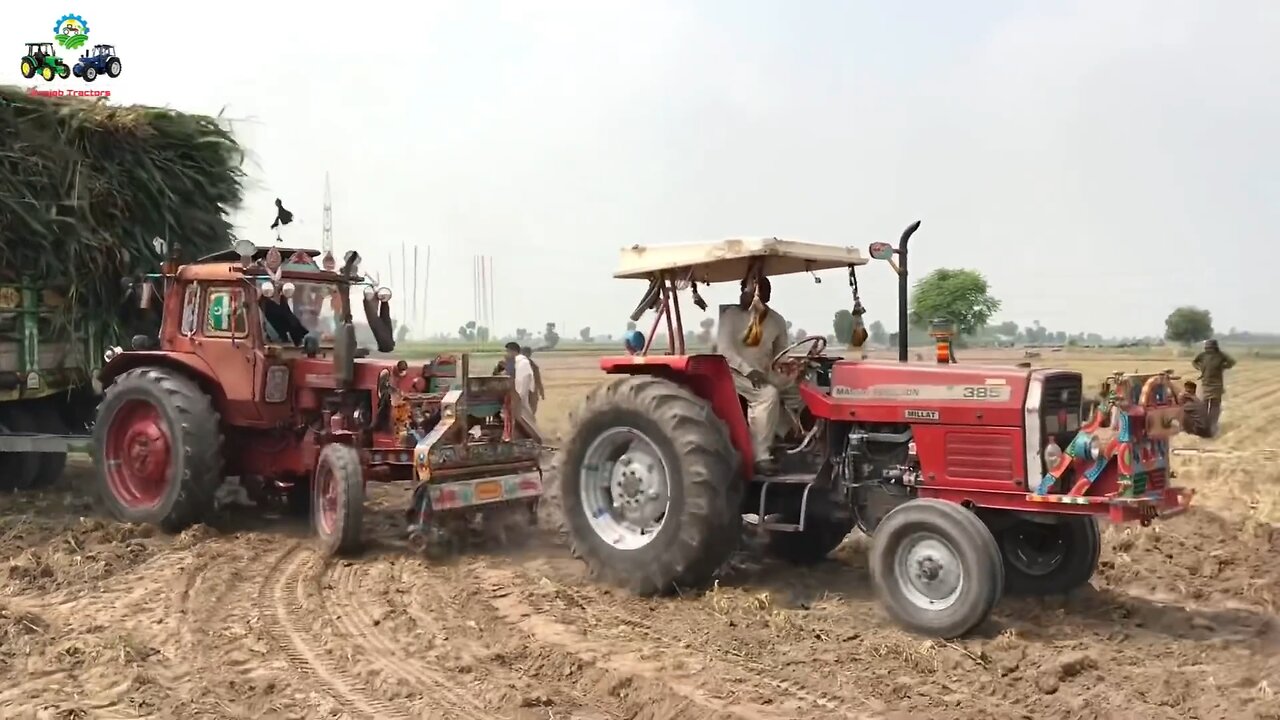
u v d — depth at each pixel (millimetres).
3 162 8234
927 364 5895
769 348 6426
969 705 4320
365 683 4676
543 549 7457
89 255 8766
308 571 6785
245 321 8078
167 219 9273
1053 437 5430
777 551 6992
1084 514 5180
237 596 6172
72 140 8719
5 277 8492
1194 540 7500
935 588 5281
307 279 8555
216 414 8047
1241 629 5410
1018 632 5293
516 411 7832
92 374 9172
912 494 5824
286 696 4496
